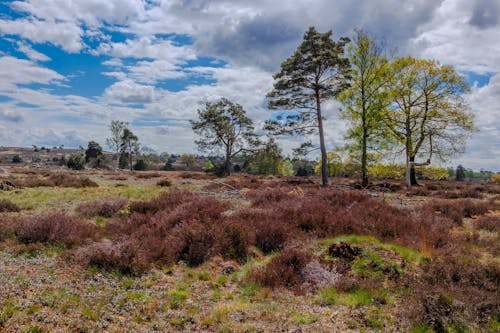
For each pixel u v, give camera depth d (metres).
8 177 26.77
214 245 7.55
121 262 6.46
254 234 8.41
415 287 5.59
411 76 27.83
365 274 6.35
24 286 5.37
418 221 10.27
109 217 11.52
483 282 5.76
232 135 49.12
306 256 7.04
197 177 38.62
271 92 27.92
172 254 7.34
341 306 5.34
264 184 25.77
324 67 26.84
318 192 16.03
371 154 27.91
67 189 20.02
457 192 24.11
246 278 6.34
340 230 8.89
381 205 12.40
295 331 4.46
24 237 7.83
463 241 8.66
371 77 27.12
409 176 28.53
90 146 86.50
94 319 4.51
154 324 4.50
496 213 14.26
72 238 7.86
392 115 28.78
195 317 4.74
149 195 18.36
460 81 26.34
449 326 4.55
